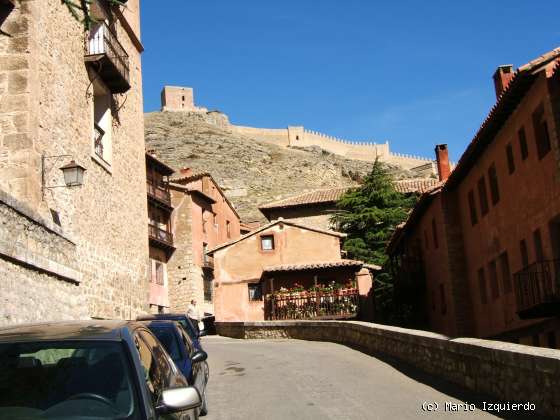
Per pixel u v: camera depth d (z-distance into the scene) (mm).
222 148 116062
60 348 4734
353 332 21969
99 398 4363
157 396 4797
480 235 24922
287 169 112000
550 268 17781
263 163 113250
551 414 8211
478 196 24828
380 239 43500
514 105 19469
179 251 47719
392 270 39531
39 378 4492
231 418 9953
